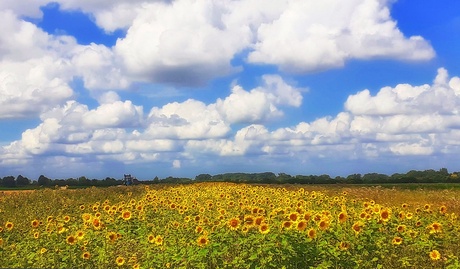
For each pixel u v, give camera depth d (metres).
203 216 14.73
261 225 10.42
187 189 28.86
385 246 11.49
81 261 11.46
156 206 18.12
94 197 28.45
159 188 32.94
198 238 11.10
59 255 11.55
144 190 32.06
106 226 14.69
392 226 12.92
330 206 18.75
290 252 9.90
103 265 11.39
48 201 26.09
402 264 10.95
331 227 12.00
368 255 11.05
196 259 10.39
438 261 11.22
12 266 11.35
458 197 26.83
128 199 27.23
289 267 9.88
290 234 10.37
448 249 12.16
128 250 12.53
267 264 9.77
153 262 10.89
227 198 21.16
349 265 10.40
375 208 13.38
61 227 13.51
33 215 21.25
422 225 13.62
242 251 10.49
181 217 16.20
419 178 55.22
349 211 15.41
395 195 27.95
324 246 10.38
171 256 10.80
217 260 10.47
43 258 11.37
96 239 12.66
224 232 11.57
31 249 12.22
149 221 16.16
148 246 12.16
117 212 16.67
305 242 10.31
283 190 25.81
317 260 10.24
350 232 11.67
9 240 14.45
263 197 20.39
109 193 30.42
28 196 27.16
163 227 15.10
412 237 12.11
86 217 14.51
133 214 16.28
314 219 12.23
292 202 18.98
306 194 23.12
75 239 11.73
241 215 15.05
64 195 28.59
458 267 10.41
